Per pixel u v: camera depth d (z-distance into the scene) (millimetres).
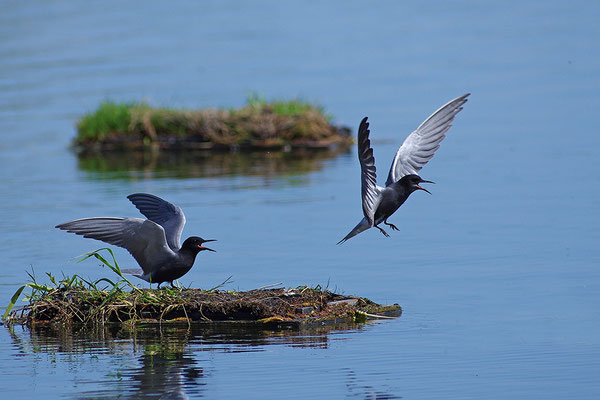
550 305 12789
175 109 29688
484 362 10641
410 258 15570
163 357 11047
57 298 13086
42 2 58562
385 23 48656
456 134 27516
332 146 28203
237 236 17203
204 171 24438
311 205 19750
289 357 10953
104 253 16312
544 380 10023
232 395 9742
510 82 33938
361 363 10703
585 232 16656
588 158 23234
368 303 13047
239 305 12594
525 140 25984
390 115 29469
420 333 11797
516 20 47812
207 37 46156
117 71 38219
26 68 39719
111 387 10031
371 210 9648
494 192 20375
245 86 34094
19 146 28625
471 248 16016
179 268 12516
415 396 9625
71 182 23094
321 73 36500
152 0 58281
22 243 17000
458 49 40812
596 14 47656
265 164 25391
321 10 53844
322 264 15273
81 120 29812
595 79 33656
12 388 10062
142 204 13023
